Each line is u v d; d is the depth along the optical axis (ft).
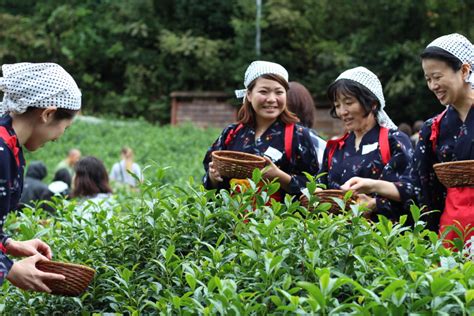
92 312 11.39
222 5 95.86
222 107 88.89
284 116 15.65
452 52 13.41
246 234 10.71
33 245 11.75
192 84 94.17
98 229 12.44
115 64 100.53
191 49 90.74
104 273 11.50
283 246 10.05
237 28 90.43
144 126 83.10
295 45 88.02
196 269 10.10
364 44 81.30
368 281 9.57
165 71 94.89
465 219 13.07
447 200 13.50
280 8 88.94
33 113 11.09
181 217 11.75
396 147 14.76
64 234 13.12
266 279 9.39
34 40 98.73
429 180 14.29
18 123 11.10
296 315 8.55
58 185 25.14
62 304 11.73
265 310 9.11
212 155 14.43
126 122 86.69
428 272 8.55
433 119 14.21
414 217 10.66
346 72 15.19
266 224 10.30
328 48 83.15
